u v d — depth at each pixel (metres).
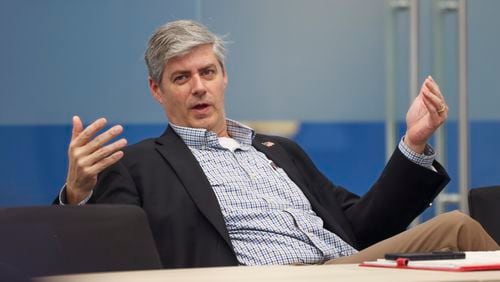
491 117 10.25
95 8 9.59
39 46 9.46
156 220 6.26
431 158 6.70
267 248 6.46
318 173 7.30
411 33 10.12
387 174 6.77
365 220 6.91
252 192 6.68
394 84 10.12
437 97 6.47
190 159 6.61
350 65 10.04
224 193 6.61
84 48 9.57
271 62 9.87
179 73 6.97
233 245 6.45
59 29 9.52
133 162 6.54
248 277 3.47
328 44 9.98
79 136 5.91
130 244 4.59
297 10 9.91
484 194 6.16
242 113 9.80
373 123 10.07
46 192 9.45
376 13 10.10
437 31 10.19
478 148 10.22
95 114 9.58
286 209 6.69
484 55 10.23
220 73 7.08
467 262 3.97
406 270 3.87
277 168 7.00
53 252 4.45
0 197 9.38
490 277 3.38
